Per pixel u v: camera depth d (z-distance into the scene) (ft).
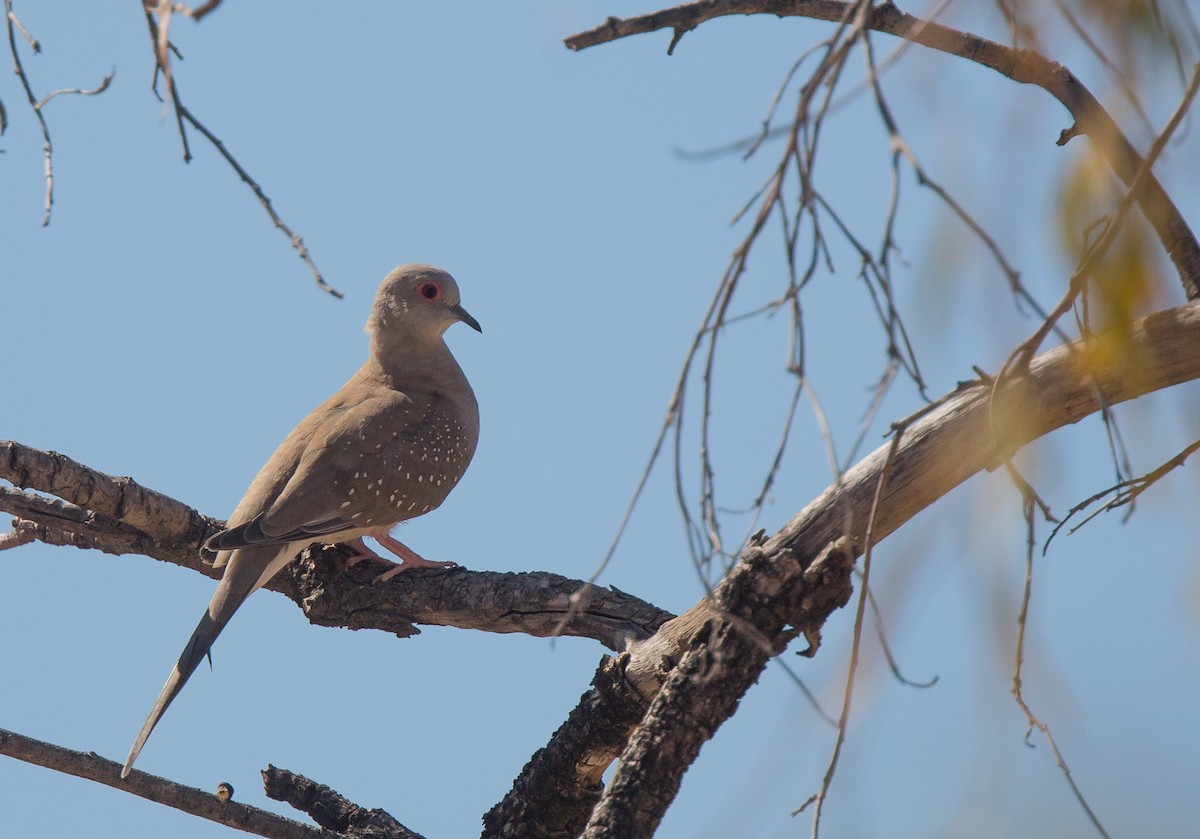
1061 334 18.21
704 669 29.04
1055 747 15.67
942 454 27.96
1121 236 15.99
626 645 35.22
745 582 28.94
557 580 38.93
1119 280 16.07
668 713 29.32
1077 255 14.90
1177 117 14.88
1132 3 14.60
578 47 29.01
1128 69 14.76
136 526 42.37
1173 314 26.43
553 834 35.19
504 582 39.96
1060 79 29.76
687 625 32.37
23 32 23.84
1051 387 26.61
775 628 28.89
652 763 29.22
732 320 18.02
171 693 40.01
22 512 42.14
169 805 32.27
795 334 17.34
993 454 27.71
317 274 20.43
